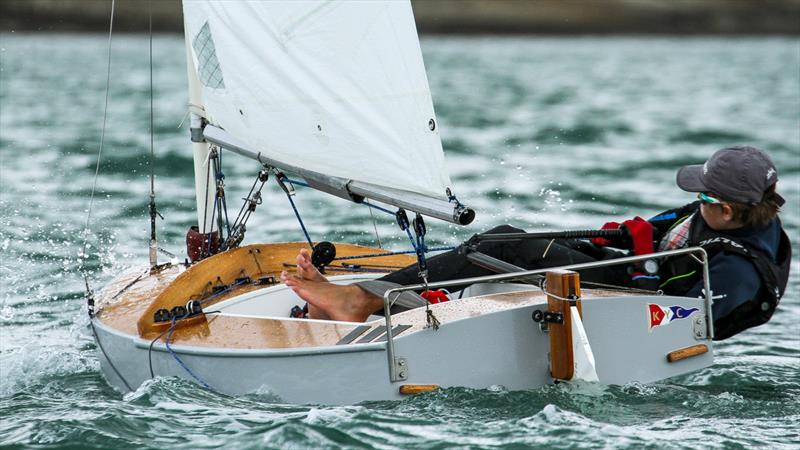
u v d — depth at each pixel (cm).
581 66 13888
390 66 1456
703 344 1472
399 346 1336
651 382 1443
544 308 1391
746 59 15838
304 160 1603
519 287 1580
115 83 9800
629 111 7400
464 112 7256
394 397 1343
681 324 1456
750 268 1456
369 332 1392
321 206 3472
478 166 4531
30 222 3130
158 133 5653
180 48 16462
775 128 6225
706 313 1464
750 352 1966
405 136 1459
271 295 1781
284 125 1611
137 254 2762
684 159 4878
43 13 18350
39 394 1659
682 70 13038
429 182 1444
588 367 1318
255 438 1256
